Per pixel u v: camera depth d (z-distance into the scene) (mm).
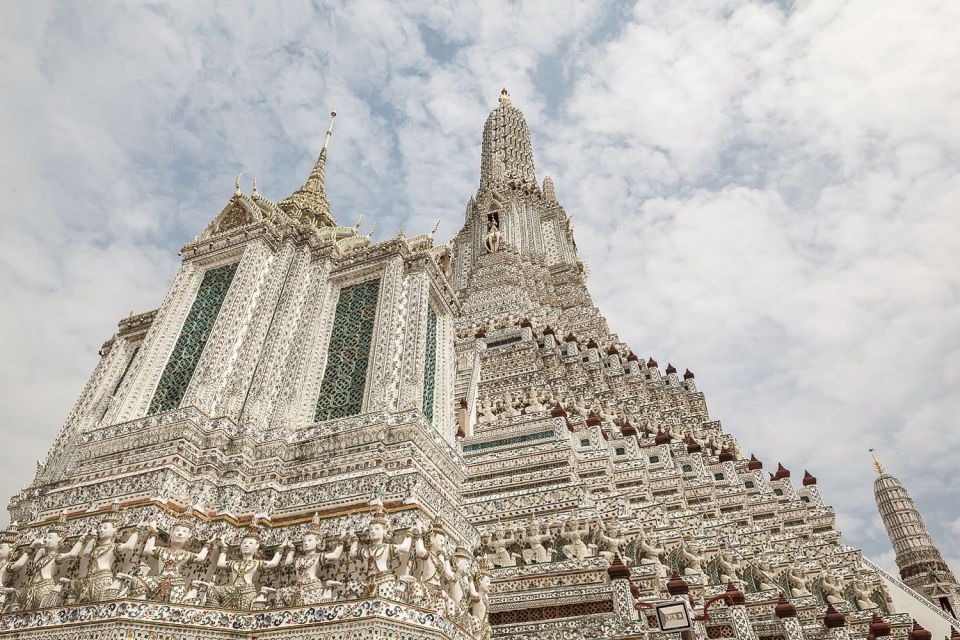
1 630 9680
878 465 64000
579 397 28484
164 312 16672
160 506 11227
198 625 9672
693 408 34781
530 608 13844
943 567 52469
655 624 13664
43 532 11320
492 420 23391
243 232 17906
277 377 15438
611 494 19859
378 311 16516
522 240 48781
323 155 24734
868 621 16938
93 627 9133
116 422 14305
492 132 64125
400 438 13031
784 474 24516
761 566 17219
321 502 12109
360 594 10000
